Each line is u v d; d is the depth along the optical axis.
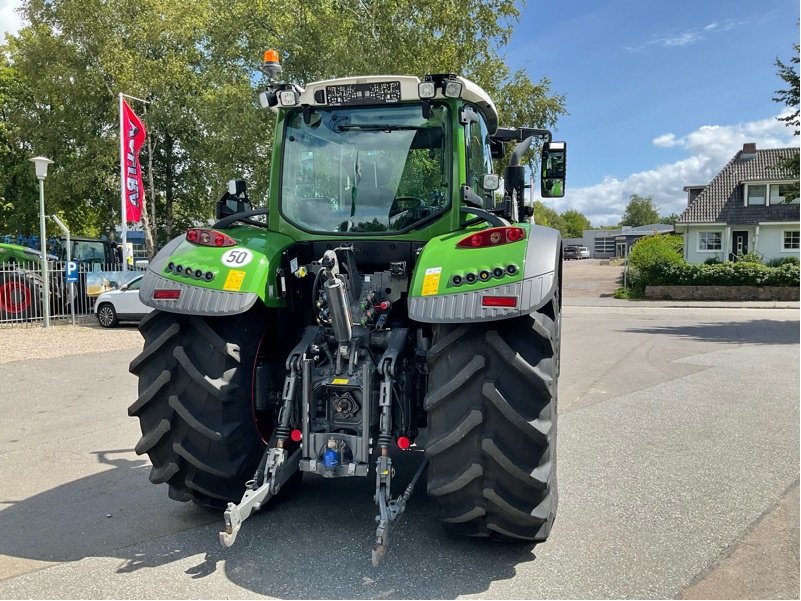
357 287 3.62
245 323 3.52
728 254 35.56
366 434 3.24
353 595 2.88
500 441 2.92
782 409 6.54
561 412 6.50
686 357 10.26
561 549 3.33
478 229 3.60
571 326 15.94
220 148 21.62
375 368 3.34
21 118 28.20
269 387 3.70
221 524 3.70
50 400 7.32
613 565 3.15
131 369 3.43
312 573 3.08
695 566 3.14
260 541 3.44
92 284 17.77
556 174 5.49
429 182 3.73
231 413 3.38
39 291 17.38
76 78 25.58
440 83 3.58
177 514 3.88
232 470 3.40
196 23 25.34
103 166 26.45
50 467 4.86
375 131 3.83
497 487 2.96
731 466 4.72
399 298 3.68
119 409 6.84
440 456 3.02
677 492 4.18
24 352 11.41
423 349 3.55
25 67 27.16
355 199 3.82
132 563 3.21
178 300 3.31
